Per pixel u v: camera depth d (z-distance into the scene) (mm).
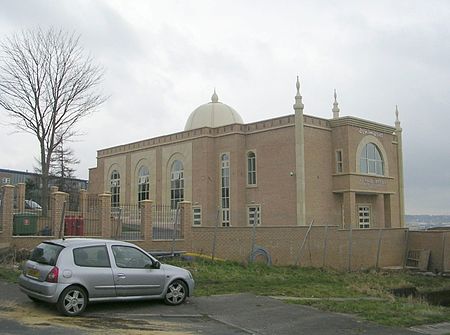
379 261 28844
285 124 34188
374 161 37125
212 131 38625
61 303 10219
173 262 19969
